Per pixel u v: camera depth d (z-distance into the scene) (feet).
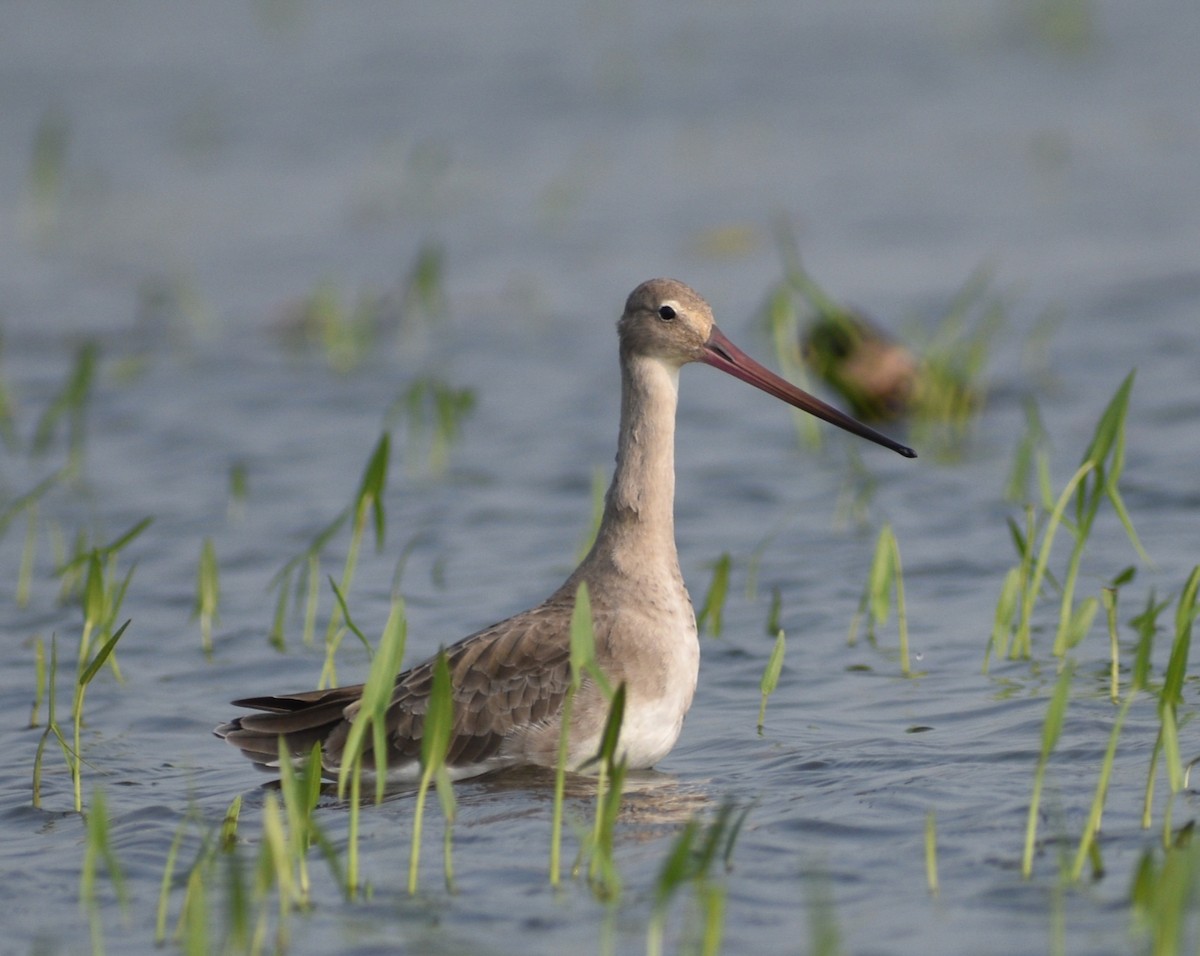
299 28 146.41
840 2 150.71
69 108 122.93
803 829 30.76
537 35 141.18
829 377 63.82
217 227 99.04
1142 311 74.74
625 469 36.40
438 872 29.40
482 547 51.83
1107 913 26.22
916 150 106.93
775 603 43.11
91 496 58.59
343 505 56.70
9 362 77.10
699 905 25.99
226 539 53.62
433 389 61.62
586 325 79.56
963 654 41.09
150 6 155.33
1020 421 62.18
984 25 139.23
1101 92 118.42
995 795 31.78
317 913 27.71
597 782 34.73
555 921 27.07
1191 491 52.13
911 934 25.95
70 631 45.85
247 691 41.22
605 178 104.63
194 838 31.86
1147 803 29.71
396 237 96.02
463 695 35.58
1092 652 40.29
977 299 78.28
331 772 35.60
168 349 78.59
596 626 35.29
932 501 53.98
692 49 135.23
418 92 124.67
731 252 88.94
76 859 30.99
